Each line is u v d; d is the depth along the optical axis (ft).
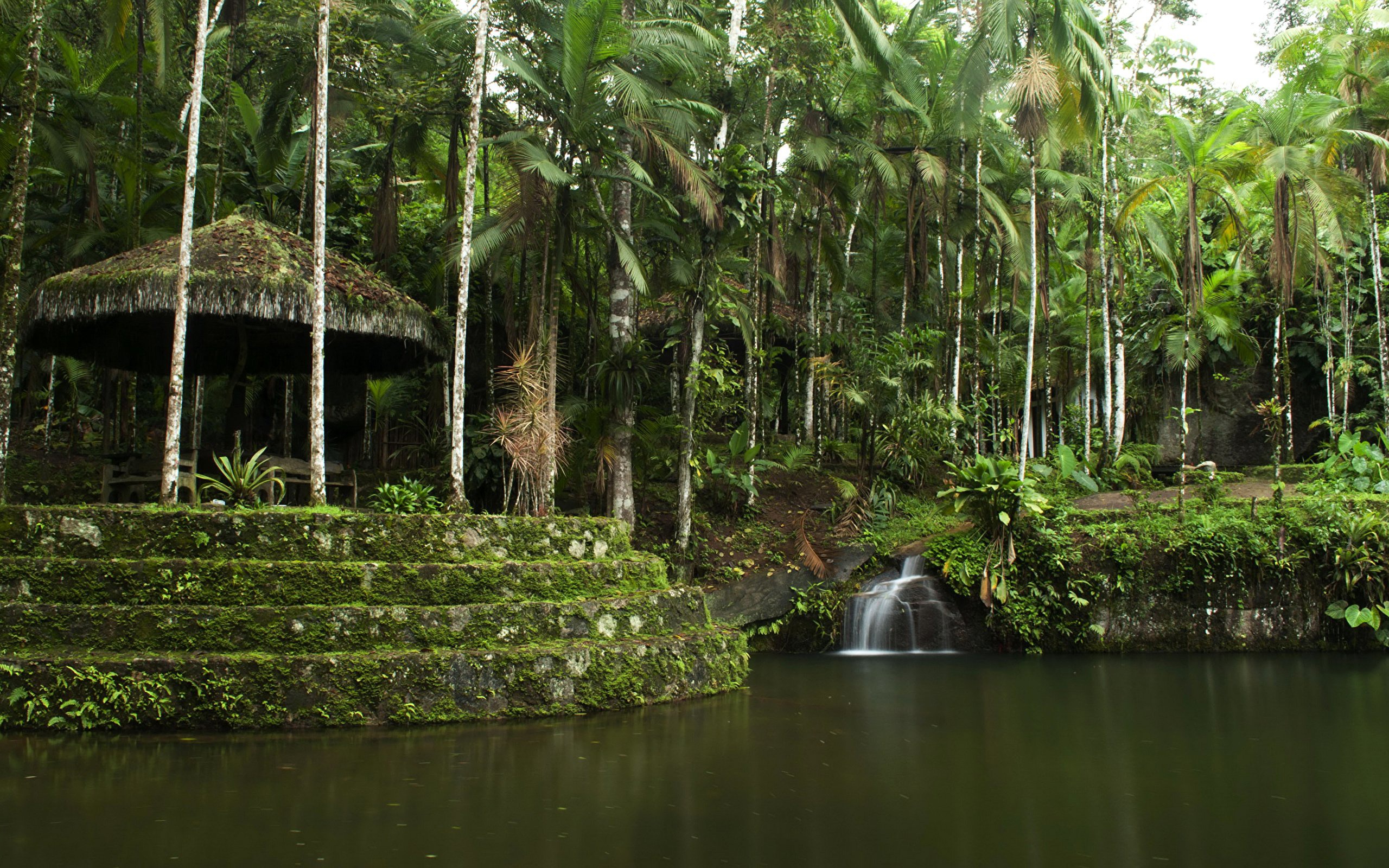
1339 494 45.03
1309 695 29.63
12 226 27.71
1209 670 35.73
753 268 53.67
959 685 31.86
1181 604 42.19
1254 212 61.57
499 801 16.17
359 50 42.34
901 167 52.44
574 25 35.88
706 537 45.65
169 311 28.50
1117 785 18.37
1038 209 55.62
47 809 15.20
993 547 42.52
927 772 19.24
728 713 25.35
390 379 48.42
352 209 53.57
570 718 23.90
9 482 39.52
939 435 49.44
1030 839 14.66
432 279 50.72
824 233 57.06
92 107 42.98
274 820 14.79
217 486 28.04
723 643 30.40
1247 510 44.16
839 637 42.83
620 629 27.35
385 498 32.91
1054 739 22.75
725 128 46.11
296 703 21.74
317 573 23.71
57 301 29.25
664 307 56.18
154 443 54.34
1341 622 41.88
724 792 17.20
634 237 47.85
